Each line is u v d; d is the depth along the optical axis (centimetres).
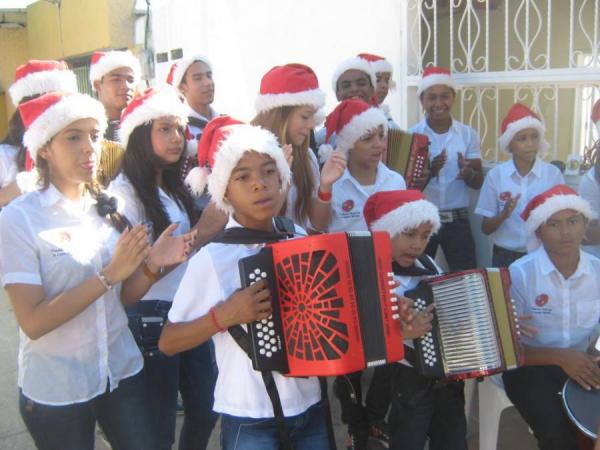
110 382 262
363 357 221
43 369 251
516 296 337
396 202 309
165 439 309
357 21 598
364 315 223
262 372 227
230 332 227
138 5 972
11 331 598
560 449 302
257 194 241
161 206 319
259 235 241
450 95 499
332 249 219
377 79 530
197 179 277
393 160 441
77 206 262
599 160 406
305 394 241
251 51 726
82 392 254
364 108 380
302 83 352
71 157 254
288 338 222
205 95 546
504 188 454
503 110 577
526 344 334
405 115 567
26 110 256
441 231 503
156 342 304
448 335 281
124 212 304
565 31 618
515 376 321
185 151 338
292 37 669
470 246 505
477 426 403
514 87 489
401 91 567
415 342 283
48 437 256
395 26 562
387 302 227
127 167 320
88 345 256
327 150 389
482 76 502
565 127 573
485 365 281
